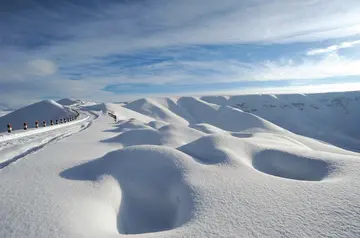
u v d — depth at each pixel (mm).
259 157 12984
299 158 11984
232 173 9508
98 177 9461
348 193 6953
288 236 5285
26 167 10555
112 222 6930
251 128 107188
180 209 7707
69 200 7133
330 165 10445
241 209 6578
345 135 199625
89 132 25062
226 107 156375
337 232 5312
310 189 7512
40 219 5883
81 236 5355
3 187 7859
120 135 20984
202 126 39594
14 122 78250
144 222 8094
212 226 5816
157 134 20891
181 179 9047
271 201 6941
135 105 173750
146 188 9266
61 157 12719
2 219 5812
